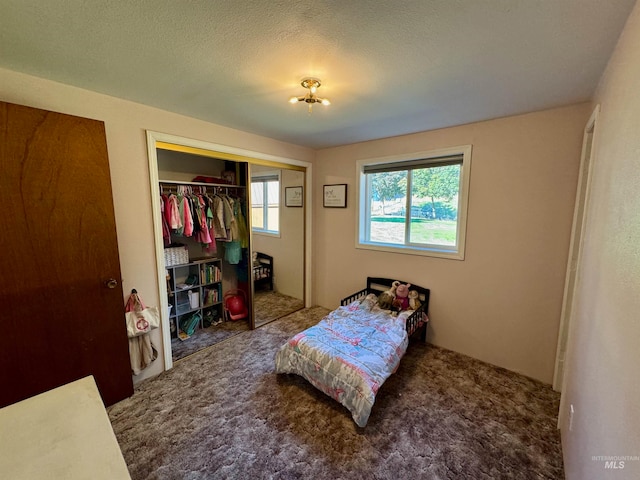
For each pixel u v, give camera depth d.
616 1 0.98
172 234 2.99
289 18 1.12
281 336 3.08
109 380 1.97
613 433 0.85
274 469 1.51
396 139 2.96
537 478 1.47
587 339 1.31
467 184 2.52
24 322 1.62
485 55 1.39
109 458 0.73
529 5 1.02
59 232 1.71
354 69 1.54
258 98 1.97
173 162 3.10
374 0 1.01
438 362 2.57
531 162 2.21
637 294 0.75
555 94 1.84
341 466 1.53
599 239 1.28
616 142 1.13
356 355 2.02
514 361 2.43
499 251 2.43
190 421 1.85
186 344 2.89
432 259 2.84
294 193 3.89
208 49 1.36
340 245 3.59
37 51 1.38
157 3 1.03
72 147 1.71
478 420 1.86
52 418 0.85
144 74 1.62
